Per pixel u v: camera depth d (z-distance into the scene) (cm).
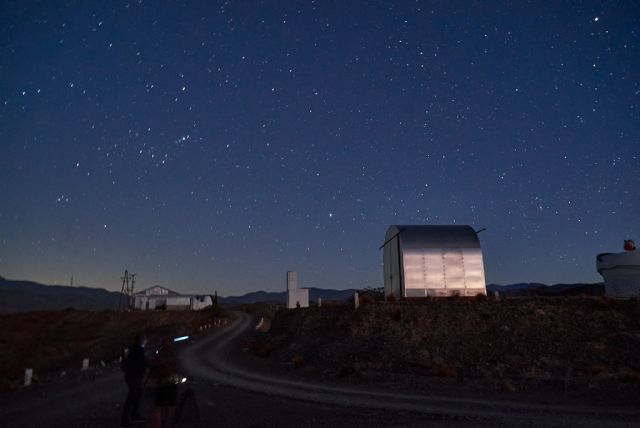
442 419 1065
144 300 10362
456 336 2042
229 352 2995
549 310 2130
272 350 2692
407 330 2144
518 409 1180
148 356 1106
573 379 1530
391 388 1538
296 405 1245
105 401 1330
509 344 1912
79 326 6869
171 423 902
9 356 5106
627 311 2034
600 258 2681
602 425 1005
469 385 1549
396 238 2788
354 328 2291
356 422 1036
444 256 2666
